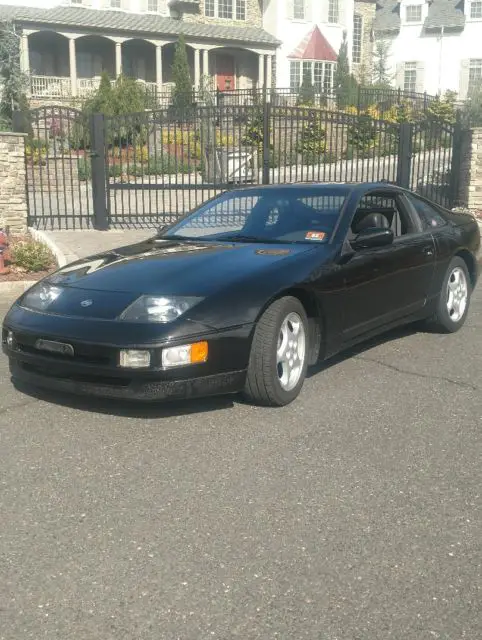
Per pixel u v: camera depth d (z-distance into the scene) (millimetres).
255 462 3803
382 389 5012
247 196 5887
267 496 3424
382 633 2434
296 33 40688
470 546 2975
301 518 3213
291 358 4680
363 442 4074
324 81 41344
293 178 18797
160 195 18078
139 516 3234
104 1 37719
